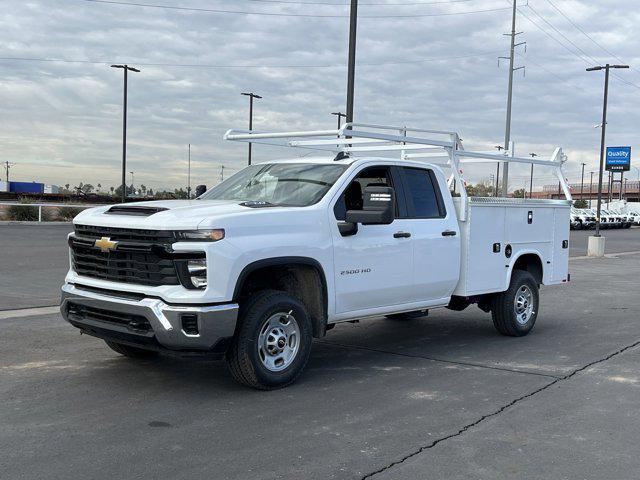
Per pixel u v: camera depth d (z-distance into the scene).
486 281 8.09
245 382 5.81
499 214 8.21
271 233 5.76
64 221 34.75
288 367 5.99
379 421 5.12
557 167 9.69
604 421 5.19
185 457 4.30
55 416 5.10
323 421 5.09
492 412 5.39
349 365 7.01
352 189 6.85
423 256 7.19
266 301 5.76
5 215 34.25
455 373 6.70
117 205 6.22
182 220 5.39
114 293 5.71
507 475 4.11
